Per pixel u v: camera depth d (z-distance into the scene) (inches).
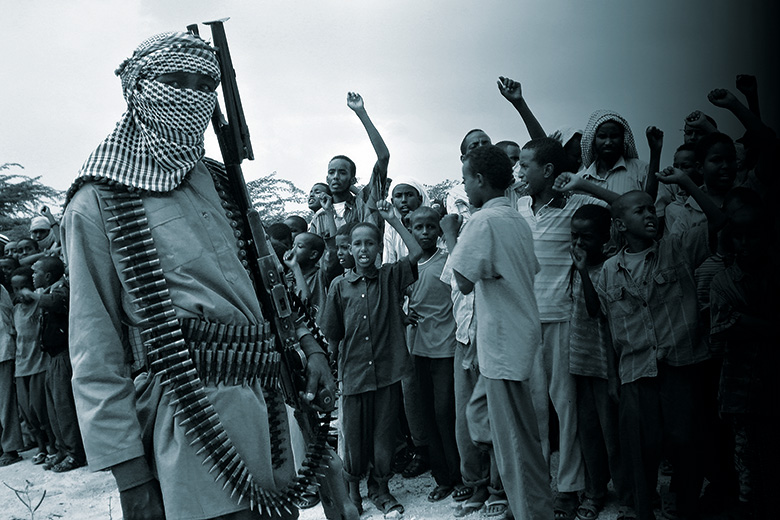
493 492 149.1
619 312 133.6
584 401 142.2
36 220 328.8
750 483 121.7
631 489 136.3
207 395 73.4
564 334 145.3
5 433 256.1
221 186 83.8
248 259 83.8
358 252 164.4
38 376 247.3
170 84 75.6
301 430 87.7
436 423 167.0
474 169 136.6
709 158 145.5
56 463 237.8
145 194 75.0
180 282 74.3
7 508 190.5
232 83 83.4
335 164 240.7
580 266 139.9
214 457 71.8
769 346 116.0
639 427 130.5
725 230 127.2
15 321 253.4
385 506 158.6
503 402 126.8
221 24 83.4
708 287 138.3
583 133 173.8
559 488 142.9
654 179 155.3
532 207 156.9
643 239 136.9
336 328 164.7
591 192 146.6
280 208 377.7
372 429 160.9
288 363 84.0
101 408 69.5
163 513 71.7
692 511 128.3
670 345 128.6
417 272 167.9
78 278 72.0
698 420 128.6
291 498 80.1
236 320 76.7
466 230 130.5
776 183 127.2
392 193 208.4
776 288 115.3
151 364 72.7
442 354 165.5
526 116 177.6
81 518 175.6
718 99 128.6
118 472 70.3
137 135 77.5
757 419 117.4
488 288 129.4
